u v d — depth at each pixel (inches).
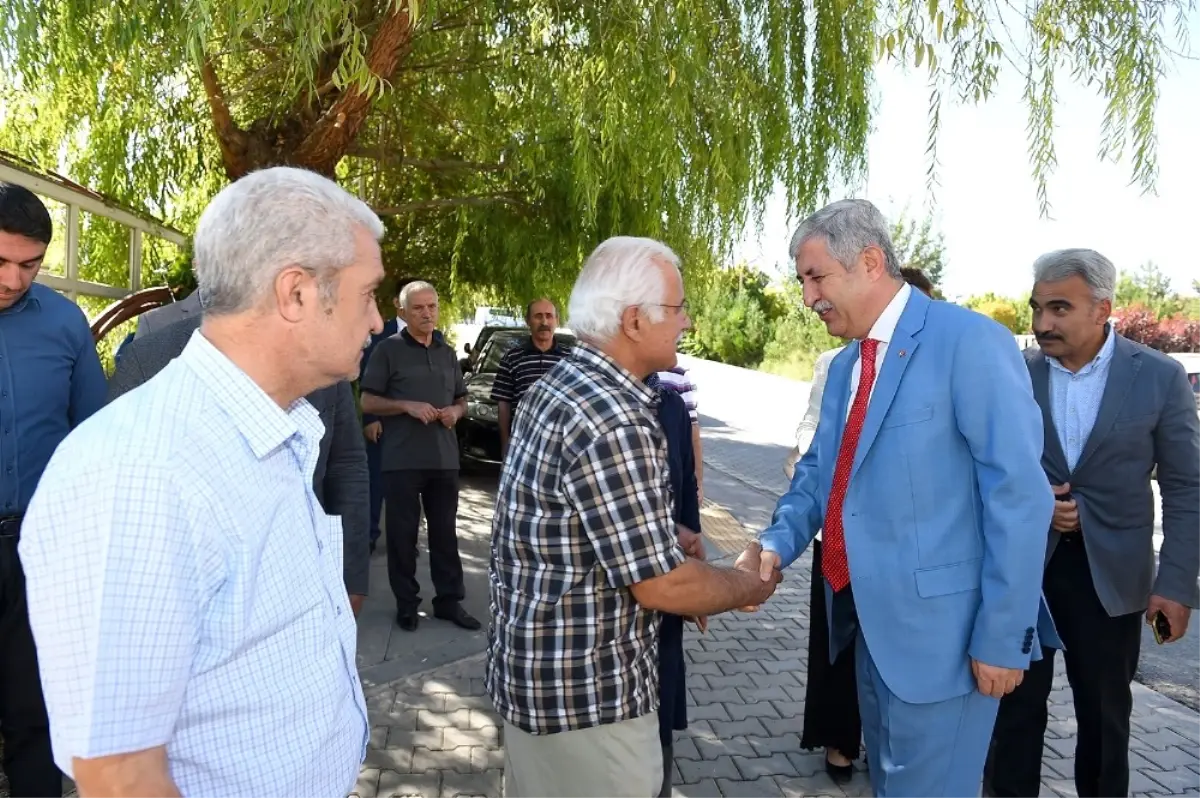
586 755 66.7
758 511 319.3
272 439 43.3
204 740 41.5
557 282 264.4
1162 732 141.1
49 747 96.7
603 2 163.8
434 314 181.3
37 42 131.5
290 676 44.6
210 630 40.8
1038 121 151.3
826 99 181.9
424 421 172.6
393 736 131.5
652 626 70.4
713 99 173.0
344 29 127.7
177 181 225.1
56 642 35.9
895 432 76.3
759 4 176.7
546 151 219.5
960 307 78.6
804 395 831.7
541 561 65.6
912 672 76.7
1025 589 71.6
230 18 113.2
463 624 178.9
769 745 133.6
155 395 40.9
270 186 43.8
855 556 78.7
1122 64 144.0
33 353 95.3
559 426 64.1
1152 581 98.1
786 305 1215.6
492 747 128.5
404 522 176.1
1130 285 1369.3
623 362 69.7
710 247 189.9
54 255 226.7
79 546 36.0
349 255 45.1
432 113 235.9
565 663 65.1
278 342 44.5
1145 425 94.3
